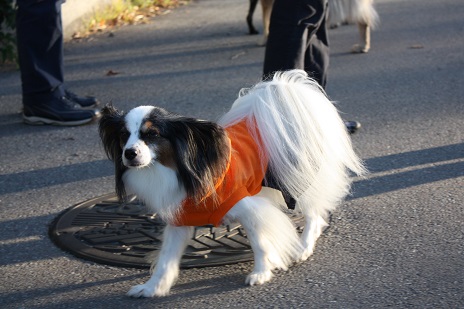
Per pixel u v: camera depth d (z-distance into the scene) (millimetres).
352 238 3742
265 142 3295
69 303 3223
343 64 7043
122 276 3443
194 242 3695
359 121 5516
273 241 3270
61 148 5250
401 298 3115
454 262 3412
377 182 4438
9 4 6992
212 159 3047
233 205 3148
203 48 7816
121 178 3205
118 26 8906
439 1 9703
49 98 5672
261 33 8359
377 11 9305
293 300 3150
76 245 3746
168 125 3012
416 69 6785
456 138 5113
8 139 5465
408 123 5445
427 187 4328
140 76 6895
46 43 5562
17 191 4551
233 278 3365
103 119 3148
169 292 3264
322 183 3434
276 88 3344
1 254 3730
